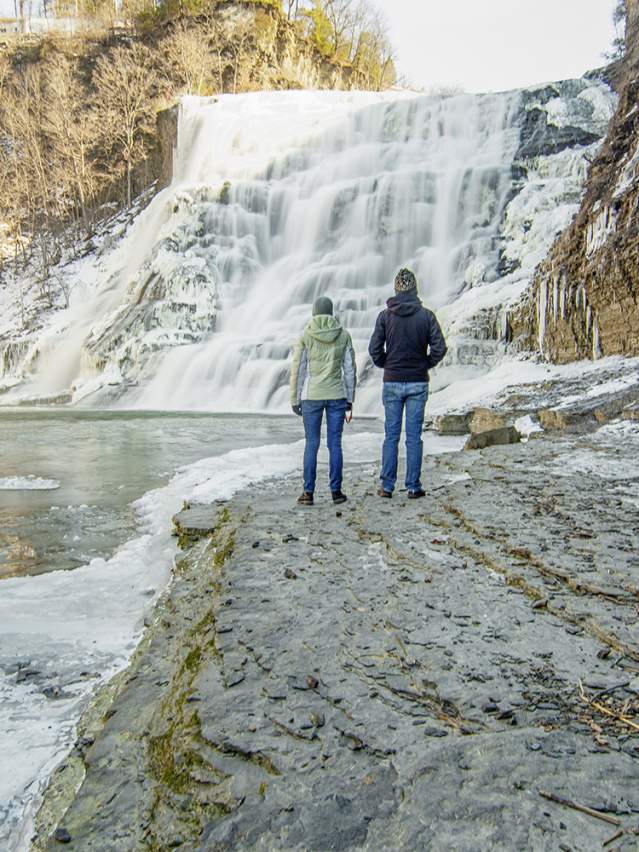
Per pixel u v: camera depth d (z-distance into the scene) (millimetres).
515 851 1561
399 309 5633
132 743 2318
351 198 33156
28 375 36594
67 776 2252
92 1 68875
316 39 67312
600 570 3539
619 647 2695
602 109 31391
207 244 35000
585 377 13164
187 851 1688
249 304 32375
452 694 2346
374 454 9820
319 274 30828
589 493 5539
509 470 6883
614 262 13320
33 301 46000
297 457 9461
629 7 19344
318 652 2732
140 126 53812
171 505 6910
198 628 3172
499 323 20406
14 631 3711
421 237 31031
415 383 5707
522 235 28094
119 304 37906
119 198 55062
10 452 11977
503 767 1888
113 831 1854
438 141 34562
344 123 38281
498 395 14070
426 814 1707
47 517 6777
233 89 57750
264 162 38562
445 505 5324
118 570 4871
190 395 26562
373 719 2203
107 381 29312
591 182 16797
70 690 2973
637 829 1620
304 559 4051
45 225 51812
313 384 5594
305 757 2008
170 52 56906
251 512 5410
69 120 53812
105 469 9938
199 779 1972
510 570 3652
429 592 3404
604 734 2066
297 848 1630
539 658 2621
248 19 58312
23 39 67875
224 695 2412
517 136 32094
